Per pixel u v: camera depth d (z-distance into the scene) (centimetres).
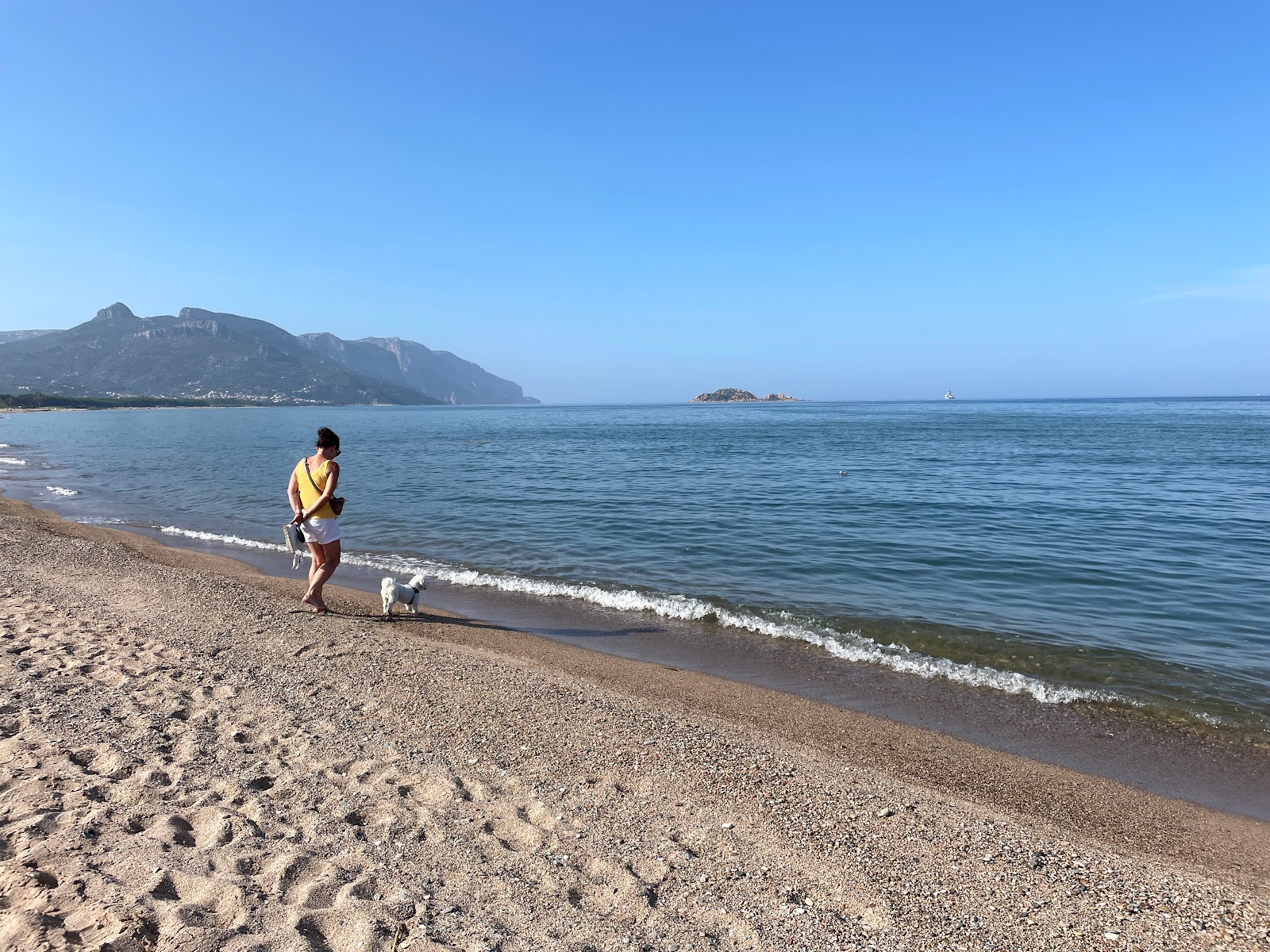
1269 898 360
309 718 515
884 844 384
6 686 529
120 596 859
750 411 14862
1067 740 582
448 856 341
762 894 329
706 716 594
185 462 3222
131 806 365
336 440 832
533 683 622
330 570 847
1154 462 2950
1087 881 360
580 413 16650
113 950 248
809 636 837
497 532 1487
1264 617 906
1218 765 543
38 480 2495
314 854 333
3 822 337
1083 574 1122
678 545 1355
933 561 1217
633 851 361
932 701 655
